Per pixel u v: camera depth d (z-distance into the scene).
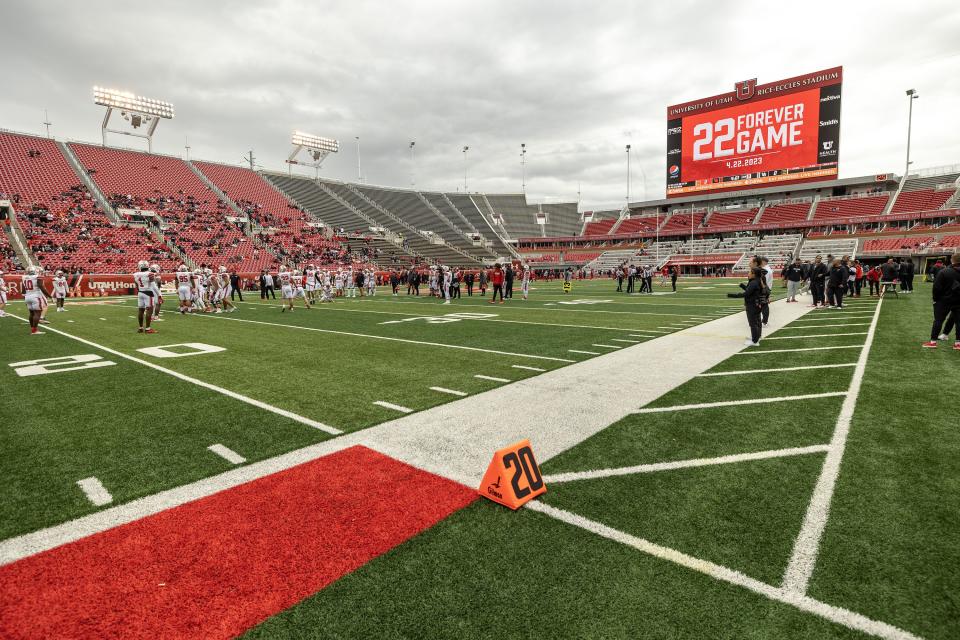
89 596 2.24
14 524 2.86
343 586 2.30
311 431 4.37
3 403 5.29
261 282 24.64
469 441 4.10
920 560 2.45
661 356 7.77
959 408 4.88
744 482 3.32
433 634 2.00
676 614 2.10
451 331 11.02
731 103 45.88
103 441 4.16
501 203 79.00
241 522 2.86
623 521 2.85
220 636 2.00
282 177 59.00
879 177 51.62
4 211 33.78
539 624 2.05
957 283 7.76
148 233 37.72
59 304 18.09
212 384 6.11
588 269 63.31
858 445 3.94
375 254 50.75
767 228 54.12
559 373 6.61
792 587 2.26
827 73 41.22
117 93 45.12
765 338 9.54
